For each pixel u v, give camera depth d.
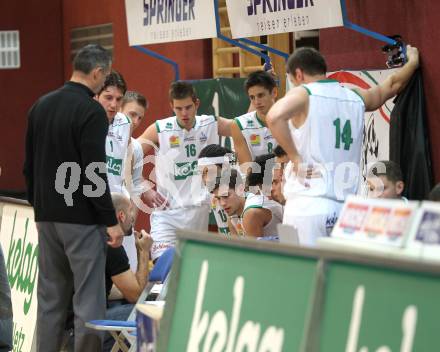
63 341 13.31
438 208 6.27
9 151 28.86
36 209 12.80
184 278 7.88
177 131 17.44
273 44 19.67
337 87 11.62
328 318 6.38
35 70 28.77
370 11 15.34
